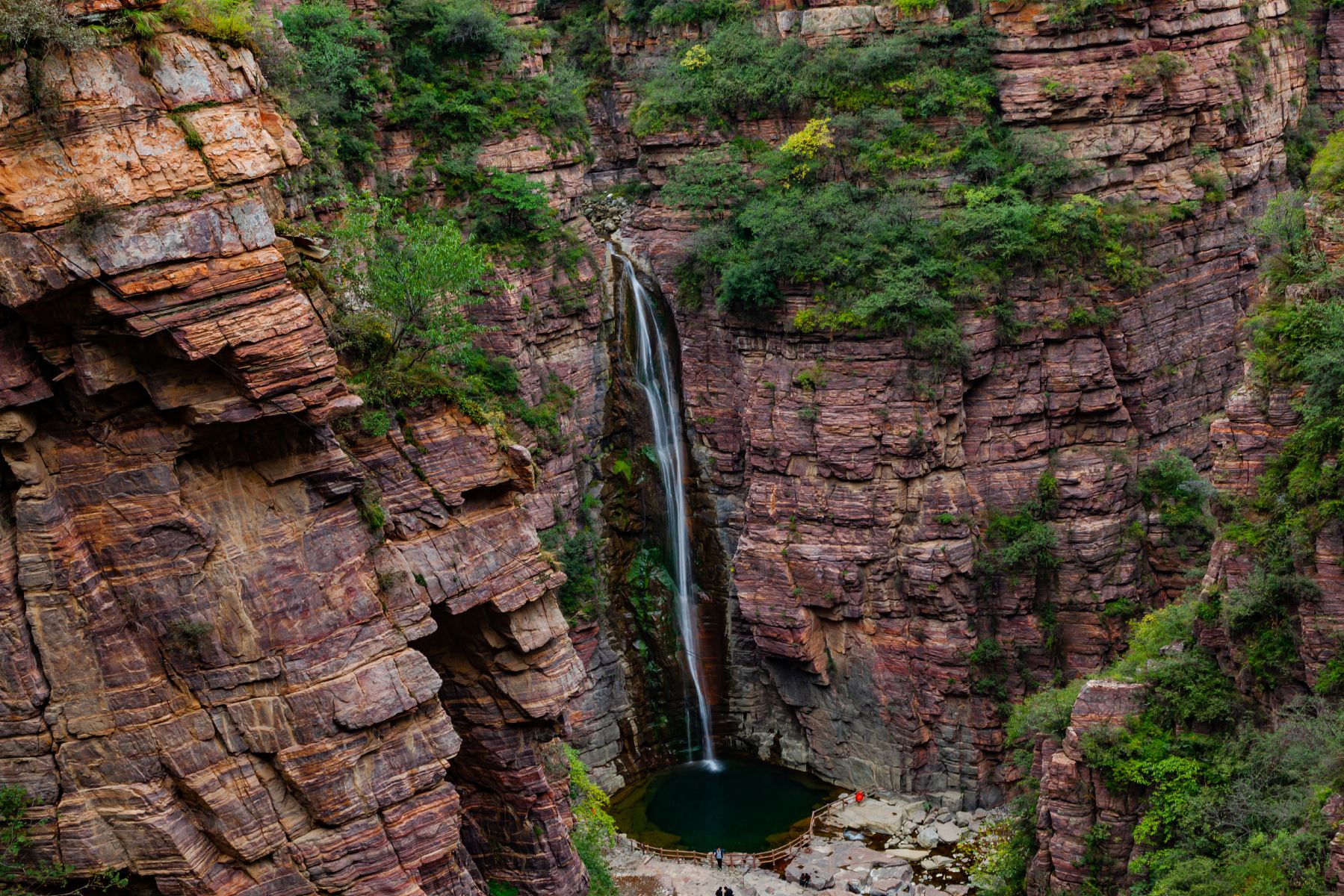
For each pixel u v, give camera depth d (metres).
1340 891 23.94
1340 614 27.59
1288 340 29.91
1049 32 46.75
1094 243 46.34
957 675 46.03
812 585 47.00
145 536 23.08
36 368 22.05
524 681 30.08
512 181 45.38
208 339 22.22
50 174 21.03
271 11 40.97
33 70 20.86
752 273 46.88
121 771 23.06
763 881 41.44
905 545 46.09
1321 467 28.27
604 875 34.81
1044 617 46.81
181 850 23.19
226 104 23.00
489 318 44.97
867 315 45.28
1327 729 26.58
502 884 31.50
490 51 46.81
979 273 45.75
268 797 24.14
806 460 47.19
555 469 46.66
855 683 47.50
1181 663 30.59
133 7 22.03
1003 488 46.88
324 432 24.56
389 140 44.78
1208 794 28.69
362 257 30.25
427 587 27.81
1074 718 31.28
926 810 46.25
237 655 23.78
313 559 24.61
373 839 24.92
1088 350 46.59
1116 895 30.45
